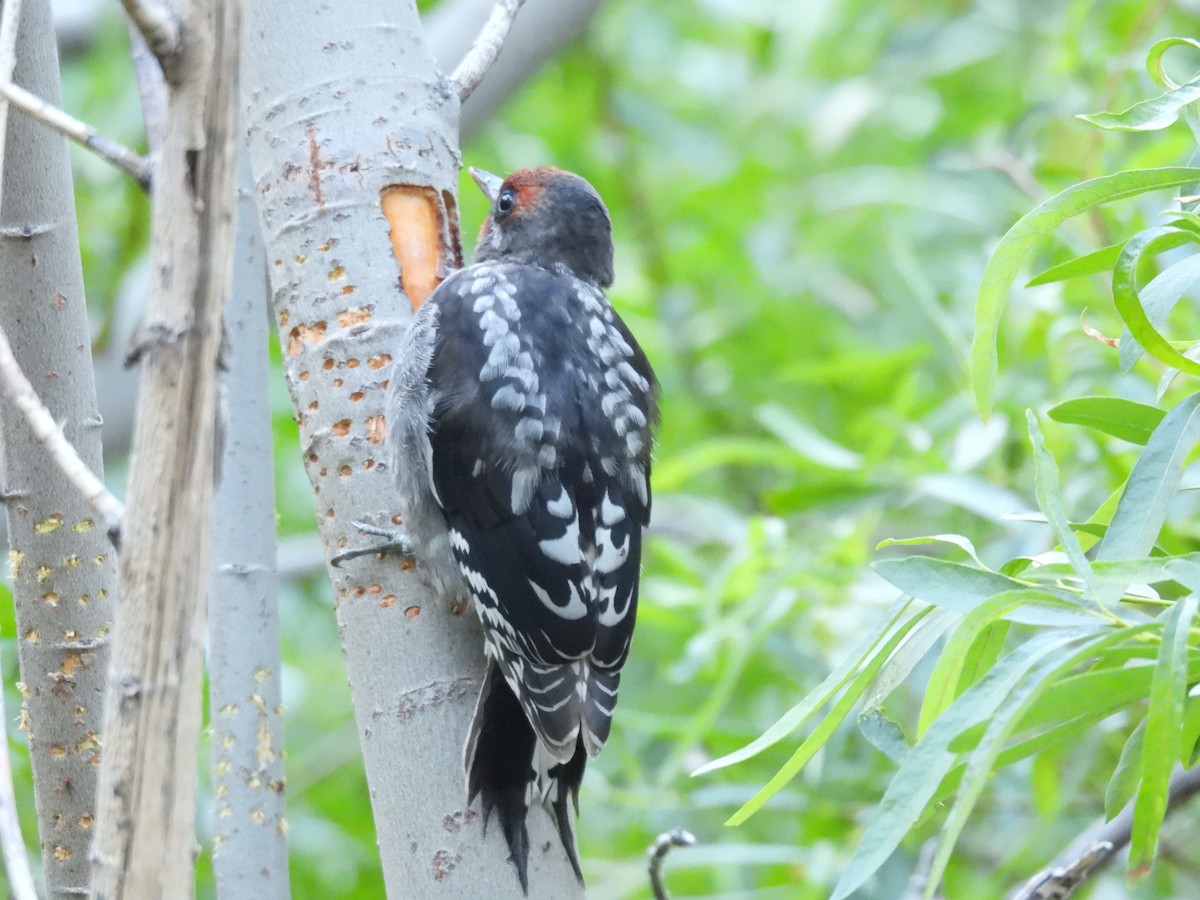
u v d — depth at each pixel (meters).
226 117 3.42
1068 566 4.49
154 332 3.42
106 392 9.75
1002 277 4.69
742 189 11.89
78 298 5.51
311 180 5.93
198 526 3.44
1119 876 8.05
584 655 5.70
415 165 6.00
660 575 10.74
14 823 4.21
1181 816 8.32
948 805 8.45
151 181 3.53
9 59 4.70
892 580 4.18
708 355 11.78
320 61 6.00
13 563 5.44
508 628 5.54
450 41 9.78
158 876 3.42
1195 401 4.44
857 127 12.45
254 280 5.91
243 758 5.46
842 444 10.89
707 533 10.71
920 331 10.62
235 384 5.73
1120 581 3.99
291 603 10.98
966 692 3.76
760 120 12.98
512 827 5.18
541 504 5.85
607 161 12.87
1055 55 9.79
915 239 11.58
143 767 3.42
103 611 5.46
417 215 6.08
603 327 6.52
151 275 3.45
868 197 11.41
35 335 5.41
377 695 5.47
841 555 8.49
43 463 5.41
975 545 8.73
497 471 5.85
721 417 11.62
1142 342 4.32
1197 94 4.64
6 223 5.40
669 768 7.68
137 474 3.44
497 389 5.97
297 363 5.90
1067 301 8.14
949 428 9.00
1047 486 4.04
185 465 3.42
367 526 5.66
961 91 12.28
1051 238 8.22
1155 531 4.33
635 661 10.34
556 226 7.53
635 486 6.21
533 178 7.66
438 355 6.01
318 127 5.96
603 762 9.55
